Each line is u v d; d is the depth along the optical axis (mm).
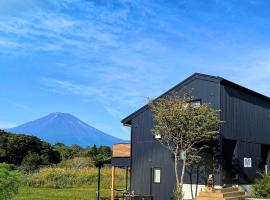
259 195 23422
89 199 27328
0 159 61656
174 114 22219
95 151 70375
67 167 49750
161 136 23688
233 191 22812
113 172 25891
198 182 23266
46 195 30078
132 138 26750
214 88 23328
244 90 25219
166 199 24359
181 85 24531
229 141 24172
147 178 25547
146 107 26250
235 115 24297
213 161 22844
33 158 61000
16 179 16188
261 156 27469
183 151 23156
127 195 24828
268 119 28109
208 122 21953
